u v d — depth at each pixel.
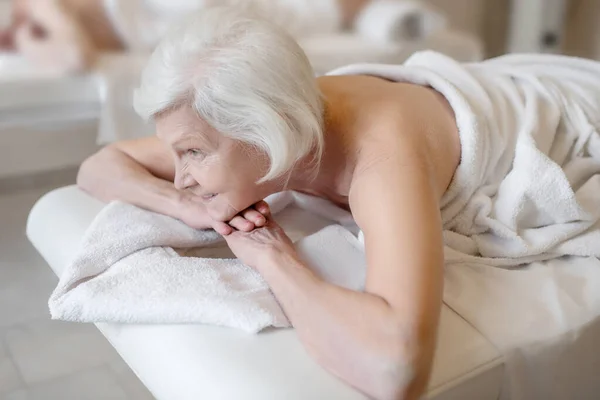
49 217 1.10
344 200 0.99
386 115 0.86
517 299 0.85
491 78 1.11
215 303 0.77
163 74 0.75
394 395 0.64
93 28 1.79
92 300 0.80
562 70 1.17
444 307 0.82
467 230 0.96
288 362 0.70
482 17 3.07
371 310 0.67
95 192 1.12
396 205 0.73
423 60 1.14
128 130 1.75
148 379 0.77
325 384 0.68
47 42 1.70
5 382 1.15
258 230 0.89
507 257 0.93
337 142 0.87
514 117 1.03
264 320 0.74
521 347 0.78
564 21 2.93
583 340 0.83
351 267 0.85
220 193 0.83
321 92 0.86
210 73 0.73
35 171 1.81
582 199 0.99
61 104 1.72
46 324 1.32
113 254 0.90
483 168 0.94
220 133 0.76
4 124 1.67
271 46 0.76
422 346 0.65
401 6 2.29
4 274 1.50
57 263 1.01
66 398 1.11
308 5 2.20
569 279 0.90
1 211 1.81
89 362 1.21
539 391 0.82
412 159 0.80
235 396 0.67
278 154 0.75
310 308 0.72
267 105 0.74
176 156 0.82
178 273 0.84
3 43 1.71
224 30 0.76
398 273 0.69
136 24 1.80
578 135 1.07
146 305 0.78
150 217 1.00
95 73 1.71
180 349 0.74
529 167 0.93
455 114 0.94
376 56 2.17
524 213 0.95
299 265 0.79
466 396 0.74
